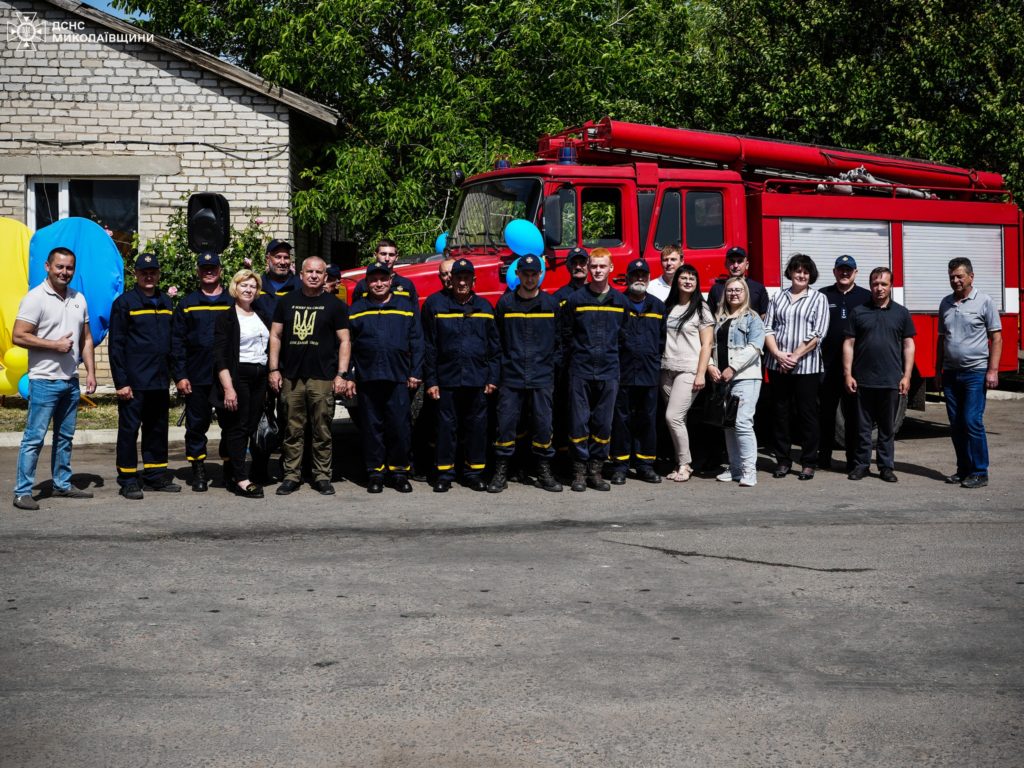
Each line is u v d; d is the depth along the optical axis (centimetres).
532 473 948
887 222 1126
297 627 509
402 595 562
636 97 1898
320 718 403
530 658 467
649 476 912
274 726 396
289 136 1590
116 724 397
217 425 1265
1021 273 1214
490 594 565
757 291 953
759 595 565
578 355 864
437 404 866
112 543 679
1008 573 611
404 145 1689
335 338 850
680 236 1021
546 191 958
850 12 1905
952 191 1197
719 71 1970
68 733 389
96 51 1552
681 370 902
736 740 384
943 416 1430
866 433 925
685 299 903
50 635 496
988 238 1188
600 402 867
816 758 370
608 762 366
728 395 884
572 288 897
